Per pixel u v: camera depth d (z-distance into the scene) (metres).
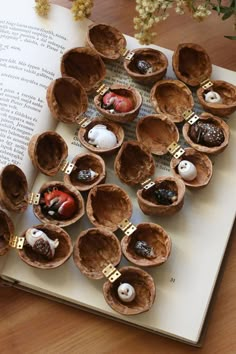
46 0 0.58
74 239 0.54
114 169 0.55
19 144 0.55
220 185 0.56
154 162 0.56
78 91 0.57
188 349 0.53
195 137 0.56
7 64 0.57
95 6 0.62
